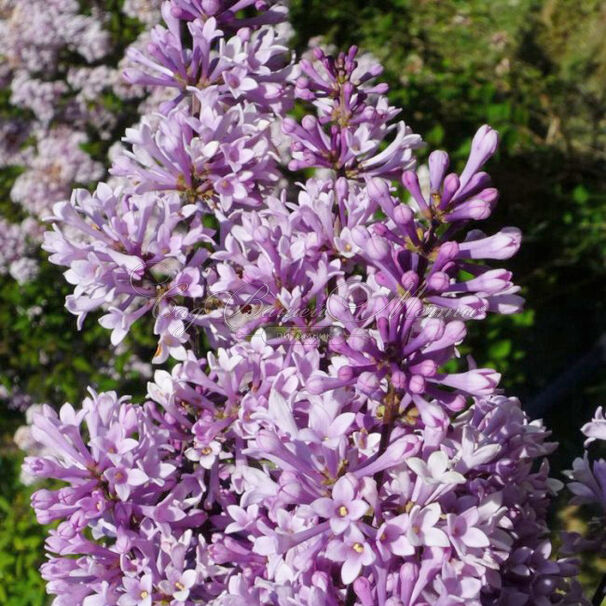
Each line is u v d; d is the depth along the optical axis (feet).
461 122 2.51
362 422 0.81
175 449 0.96
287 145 1.30
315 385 0.77
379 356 0.76
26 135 1.97
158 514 0.89
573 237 2.66
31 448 1.91
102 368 1.95
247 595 0.83
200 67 1.05
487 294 0.77
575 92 3.18
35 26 1.87
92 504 0.88
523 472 0.88
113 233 0.93
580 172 2.97
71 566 0.91
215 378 0.95
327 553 0.75
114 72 1.89
